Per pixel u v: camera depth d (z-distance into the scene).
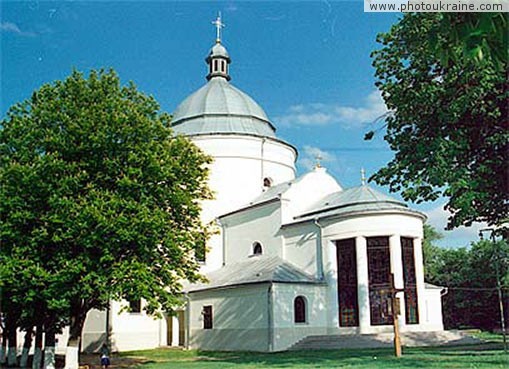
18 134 25.89
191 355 35.38
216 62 55.84
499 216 25.39
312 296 36.75
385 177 25.80
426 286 42.41
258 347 35.31
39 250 24.41
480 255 59.94
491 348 28.25
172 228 26.92
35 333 29.62
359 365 22.16
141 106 28.75
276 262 39.78
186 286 43.16
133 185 24.67
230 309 38.22
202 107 51.91
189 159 28.72
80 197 24.12
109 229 23.22
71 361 26.61
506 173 23.11
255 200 46.56
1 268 22.84
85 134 24.83
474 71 21.70
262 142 50.25
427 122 24.48
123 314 42.50
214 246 46.91
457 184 21.95
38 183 23.73
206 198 29.81
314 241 38.56
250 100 54.22
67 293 23.55
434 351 27.77
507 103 22.64
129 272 23.66
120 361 31.75
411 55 24.98
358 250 36.44
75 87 27.33
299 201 42.16
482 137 23.70
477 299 58.75
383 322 35.72
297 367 22.95
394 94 25.06
